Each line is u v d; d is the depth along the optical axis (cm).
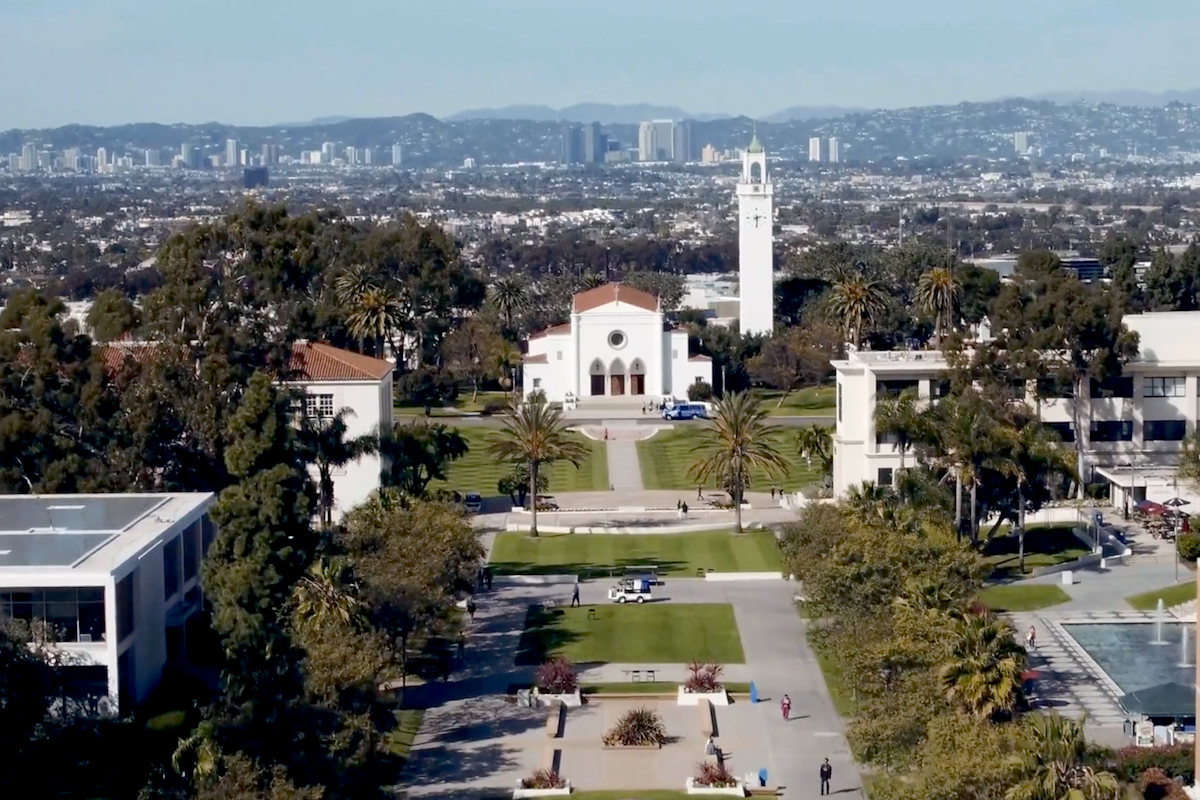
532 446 16238
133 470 14188
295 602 10294
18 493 13900
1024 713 8875
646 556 15175
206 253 19450
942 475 14062
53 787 9050
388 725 9606
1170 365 16662
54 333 14475
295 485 10800
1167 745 9375
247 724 8294
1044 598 13125
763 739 10206
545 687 10994
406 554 11400
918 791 7544
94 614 10062
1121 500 16150
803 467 19475
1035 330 16125
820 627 11294
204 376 14750
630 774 9638
